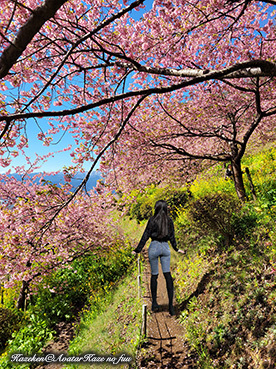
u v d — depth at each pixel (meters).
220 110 6.50
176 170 7.60
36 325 7.47
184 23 4.08
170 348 3.72
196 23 4.20
